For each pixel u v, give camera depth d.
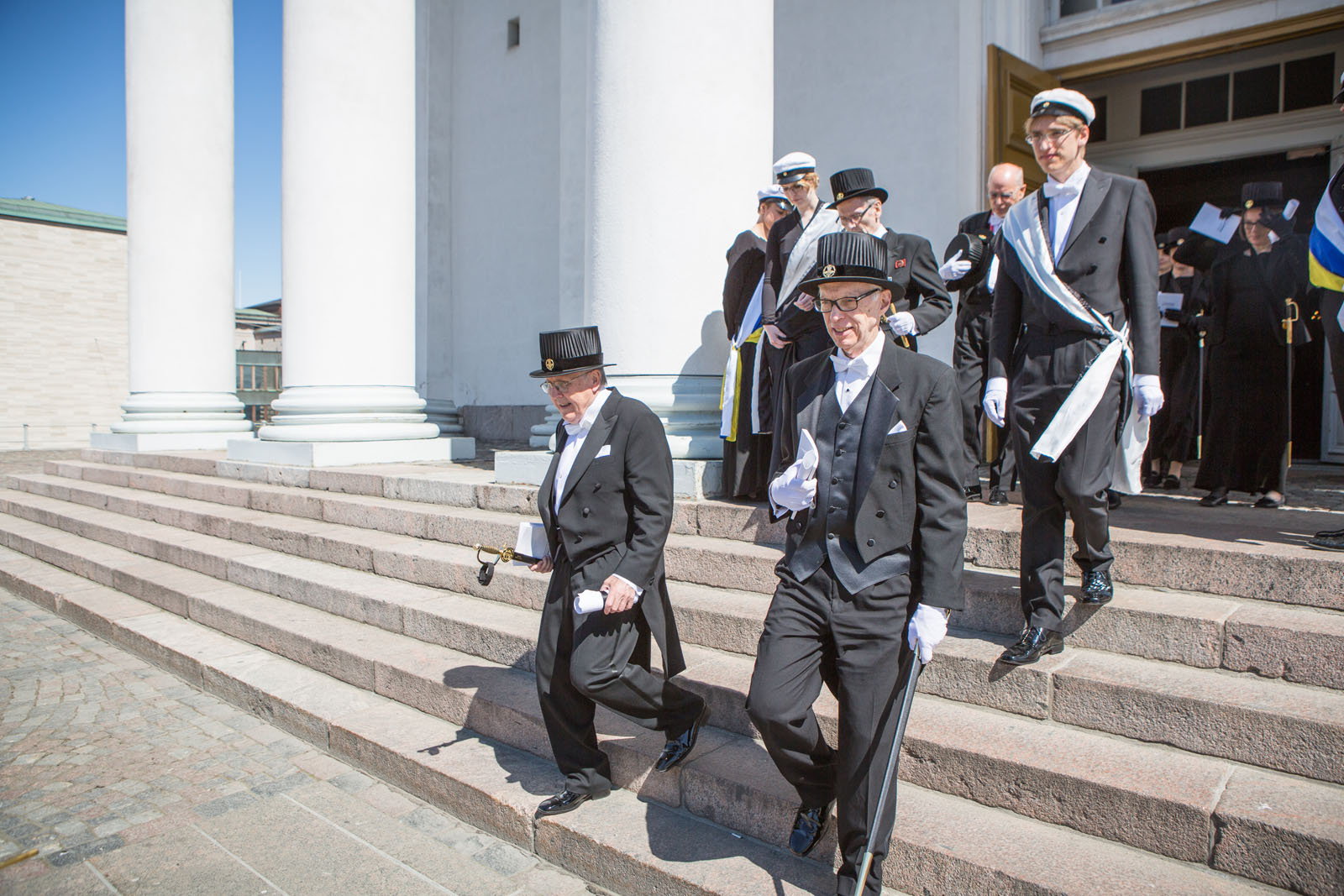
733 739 3.44
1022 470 3.23
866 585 2.49
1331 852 2.23
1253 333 4.57
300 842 3.38
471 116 11.65
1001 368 3.38
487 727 3.94
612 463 3.14
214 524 7.29
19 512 9.88
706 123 5.31
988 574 3.88
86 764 4.10
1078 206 3.22
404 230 7.99
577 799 3.25
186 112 10.58
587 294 5.59
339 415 7.78
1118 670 3.05
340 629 5.12
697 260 5.38
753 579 4.28
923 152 7.86
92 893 3.05
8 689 5.12
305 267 7.72
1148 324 3.11
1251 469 4.65
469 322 11.77
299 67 7.57
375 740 3.93
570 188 8.45
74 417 22.59
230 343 11.13
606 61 5.35
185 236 10.62
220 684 4.94
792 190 4.31
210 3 10.66
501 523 5.43
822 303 2.55
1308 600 3.17
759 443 4.89
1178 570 3.44
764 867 2.82
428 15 11.70
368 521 6.40
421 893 3.03
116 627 5.96
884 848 2.48
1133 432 3.18
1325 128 7.05
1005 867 2.46
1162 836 2.49
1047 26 8.00
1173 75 7.74
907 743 2.98
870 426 2.52
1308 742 2.58
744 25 5.40
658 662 3.83
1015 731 2.99
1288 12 6.75
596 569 3.16
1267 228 4.53
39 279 22.12
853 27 8.28
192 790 3.82
